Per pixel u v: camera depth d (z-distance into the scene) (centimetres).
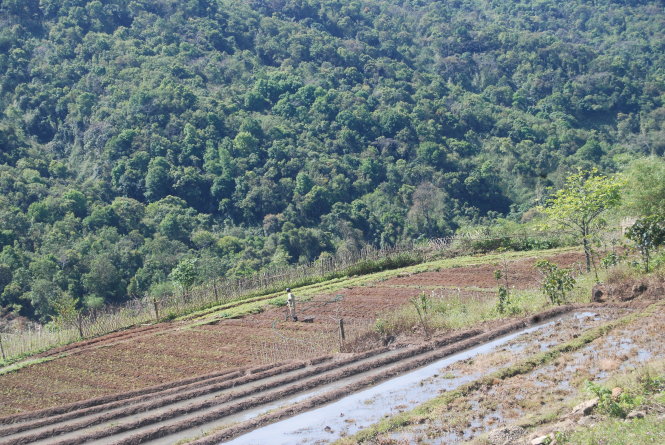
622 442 981
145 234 6034
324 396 1525
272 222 6481
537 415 1192
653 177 3153
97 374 2152
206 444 1346
